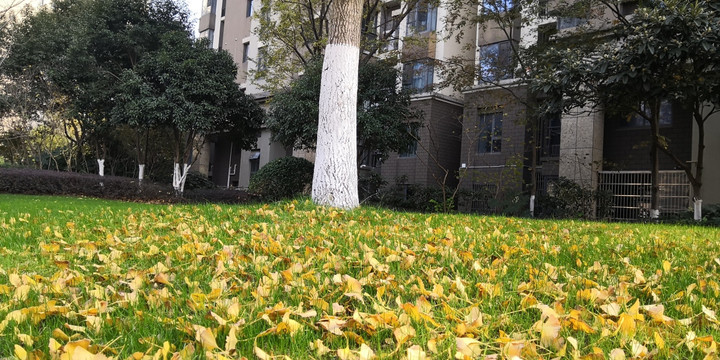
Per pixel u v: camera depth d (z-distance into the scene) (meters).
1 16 14.58
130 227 4.85
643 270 3.06
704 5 8.09
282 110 12.41
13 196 12.02
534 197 12.07
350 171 7.38
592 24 12.16
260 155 22.47
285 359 1.50
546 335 1.70
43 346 1.64
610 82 8.30
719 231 5.95
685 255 3.61
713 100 8.54
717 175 11.62
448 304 2.16
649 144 11.91
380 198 14.34
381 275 2.66
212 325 1.84
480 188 14.42
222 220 5.57
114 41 17.03
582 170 13.34
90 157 22.36
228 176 24.59
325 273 2.81
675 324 1.92
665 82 8.51
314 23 14.13
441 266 3.00
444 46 16.69
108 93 16.75
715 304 2.25
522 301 2.14
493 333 1.85
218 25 25.75
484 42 15.91
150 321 1.90
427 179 17.03
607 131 13.83
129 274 2.65
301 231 4.45
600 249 3.80
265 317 1.83
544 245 3.76
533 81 9.82
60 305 2.15
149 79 14.30
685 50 7.65
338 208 6.71
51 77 16.88
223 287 2.37
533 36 13.26
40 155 19.08
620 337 1.75
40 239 4.03
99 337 1.75
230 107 14.98
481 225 5.50
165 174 21.06
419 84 17.23
